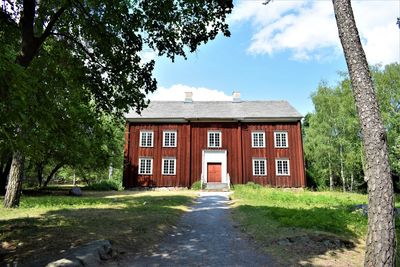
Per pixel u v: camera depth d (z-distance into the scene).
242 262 6.82
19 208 13.80
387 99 36.44
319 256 7.32
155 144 34.25
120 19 9.52
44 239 7.79
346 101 38.50
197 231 10.25
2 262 6.24
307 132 43.06
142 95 10.97
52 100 7.07
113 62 10.44
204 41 9.73
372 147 5.62
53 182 57.91
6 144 5.40
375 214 5.38
